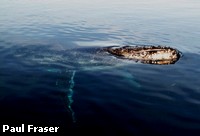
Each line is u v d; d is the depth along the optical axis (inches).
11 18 1175.6
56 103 422.6
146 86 483.2
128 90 467.5
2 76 537.0
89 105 414.6
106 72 553.9
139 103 419.8
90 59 611.5
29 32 922.1
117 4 1669.5
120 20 1164.5
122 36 869.8
